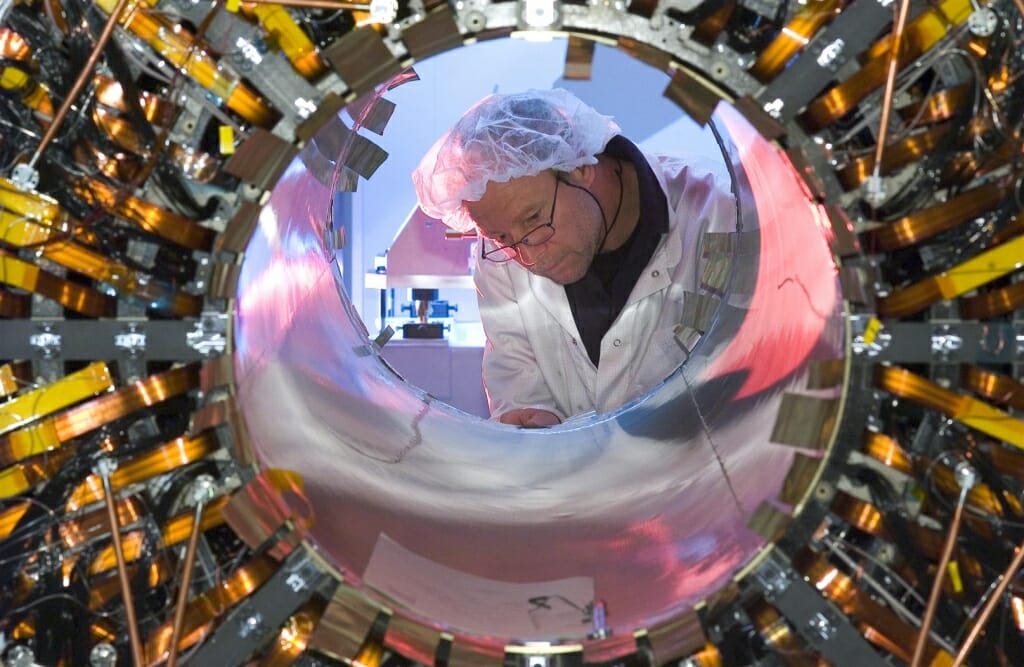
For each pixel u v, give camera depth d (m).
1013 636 1.86
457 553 2.31
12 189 1.73
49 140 1.67
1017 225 1.83
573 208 2.84
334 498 2.14
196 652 1.76
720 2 1.79
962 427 1.85
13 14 1.80
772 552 1.81
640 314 3.13
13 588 1.85
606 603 2.07
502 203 2.77
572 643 1.87
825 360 1.88
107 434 1.83
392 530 2.25
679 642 1.81
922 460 1.82
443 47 1.72
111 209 1.73
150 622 1.84
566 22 1.73
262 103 1.75
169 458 1.75
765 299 2.43
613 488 2.59
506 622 2.00
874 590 1.88
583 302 3.15
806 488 1.80
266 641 1.80
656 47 1.74
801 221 2.02
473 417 3.00
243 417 1.78
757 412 2.27
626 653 1.85
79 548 1.82
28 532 1.82
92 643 1.83
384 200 4.82
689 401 2.75
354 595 1.82
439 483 2.55
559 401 3.30
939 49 1.77
